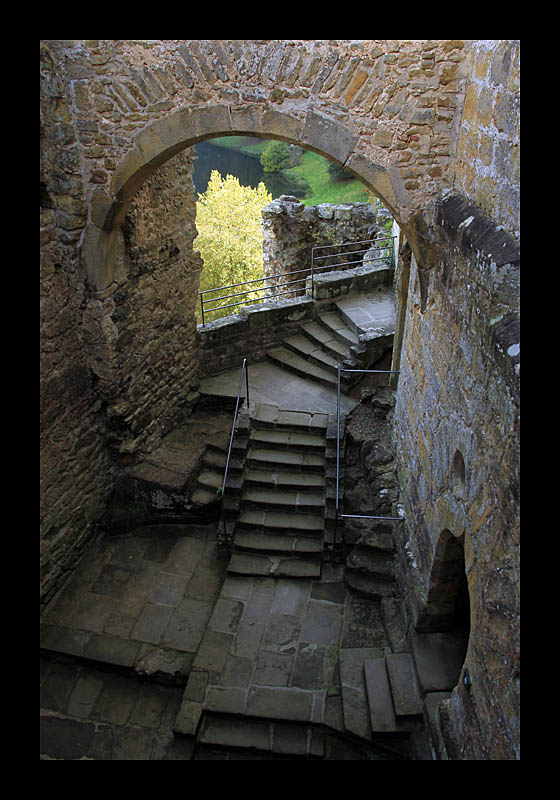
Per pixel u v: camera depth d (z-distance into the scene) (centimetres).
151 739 472
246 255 1847
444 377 418
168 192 644
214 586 596
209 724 471
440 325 436
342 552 595
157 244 639
